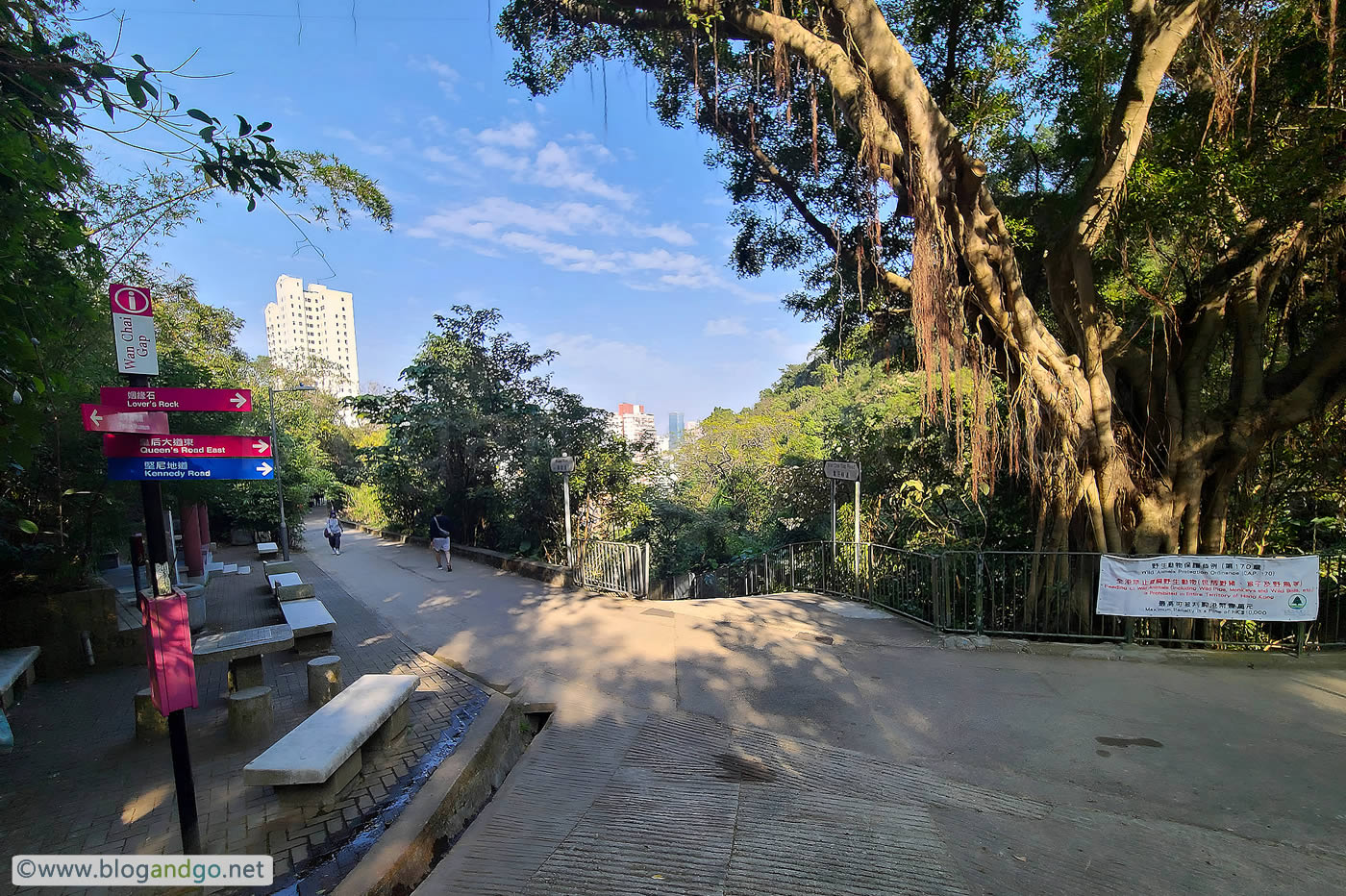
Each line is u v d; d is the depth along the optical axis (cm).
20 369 369
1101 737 473
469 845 341
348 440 3769
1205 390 845
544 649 727
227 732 509
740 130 1095
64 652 682
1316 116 564
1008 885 306
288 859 330
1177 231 689
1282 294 780
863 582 944
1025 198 801
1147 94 596
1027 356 675
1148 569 673
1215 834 350
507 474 1661
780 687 582
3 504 641
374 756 454
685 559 1582
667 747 465
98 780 426
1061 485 723
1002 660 654
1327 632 733
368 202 488
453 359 1725
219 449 336
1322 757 440
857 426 1289
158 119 335
